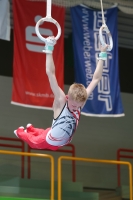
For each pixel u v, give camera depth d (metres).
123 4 12.70
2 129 15.07
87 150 15.95
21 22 11.43
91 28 11.92
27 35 11.37
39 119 15.71
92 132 16.25
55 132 6.50
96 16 12.10
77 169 14.73
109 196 14.05
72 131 6.55
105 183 14.92
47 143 6.71
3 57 15.36
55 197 11.92
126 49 16.92
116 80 11.74
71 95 6.25
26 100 10.93
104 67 11.71
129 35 16.02
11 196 11.40
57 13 11.84
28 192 11.63
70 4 12.01
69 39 15.49
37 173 14.42
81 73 11.45
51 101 11.11
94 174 14.91
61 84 11.28
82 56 11.58
